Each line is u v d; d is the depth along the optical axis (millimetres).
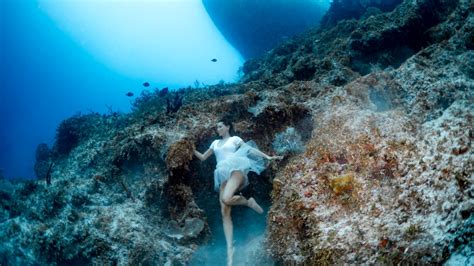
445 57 5805
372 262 2168
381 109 5414
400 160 2869
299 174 3633
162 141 4887
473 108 2781
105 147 5664
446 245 1797
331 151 3641
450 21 8070
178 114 5555
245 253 4062
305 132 5148
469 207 1836
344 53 9141
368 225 2482
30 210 4500
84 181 5008
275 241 3287
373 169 3004
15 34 44031
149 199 4535
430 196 2248
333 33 12078
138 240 3863
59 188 4758
